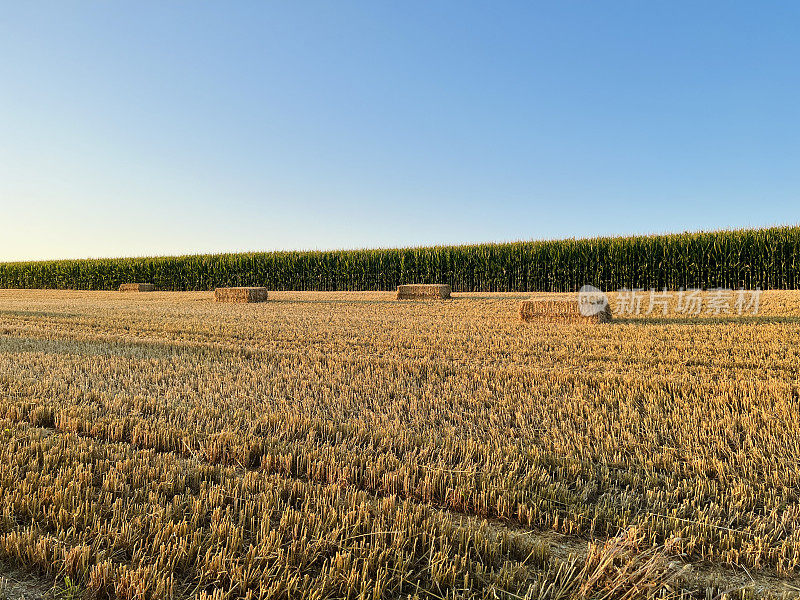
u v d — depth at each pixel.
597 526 3.22
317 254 33.53
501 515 3.33
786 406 5.06
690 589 2.61
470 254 29.12
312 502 3.39
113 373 7.11
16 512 3.25
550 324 11.91
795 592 2.59
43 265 42.28
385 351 8.88
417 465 3.91
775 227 23.11
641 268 25.16
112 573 2.58
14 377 6.71
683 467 3.98
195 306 18.41
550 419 5.07
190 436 4.48
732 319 11.89
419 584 2.61
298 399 5.79
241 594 2.51
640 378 6.31
